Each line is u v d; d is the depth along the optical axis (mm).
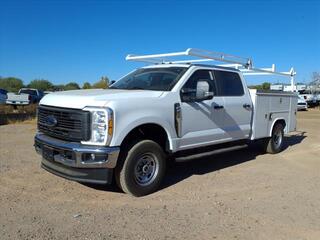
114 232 4863
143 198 6297
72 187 6746
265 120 9625
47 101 6711
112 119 5926
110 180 6098
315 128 17781
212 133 7789
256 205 6031
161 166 6668
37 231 4832
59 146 6129
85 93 6492
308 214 5676
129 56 9141
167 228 5035
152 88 7230
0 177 7234
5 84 69000
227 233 4914
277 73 11156
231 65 9438
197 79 7609
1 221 5129
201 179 7566
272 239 4773
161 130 6863
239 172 8227
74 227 4992
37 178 7234
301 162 9414
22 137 12695
